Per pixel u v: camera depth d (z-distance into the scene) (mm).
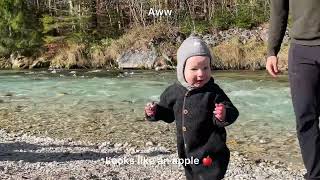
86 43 33562
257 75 24797
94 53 32031
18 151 9703
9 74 27906
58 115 14539
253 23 33562
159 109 3795
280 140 10578
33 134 11898
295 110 3916
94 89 20578
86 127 12633
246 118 13297
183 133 3762
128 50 31672
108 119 13672
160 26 33812
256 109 14773
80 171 7488
